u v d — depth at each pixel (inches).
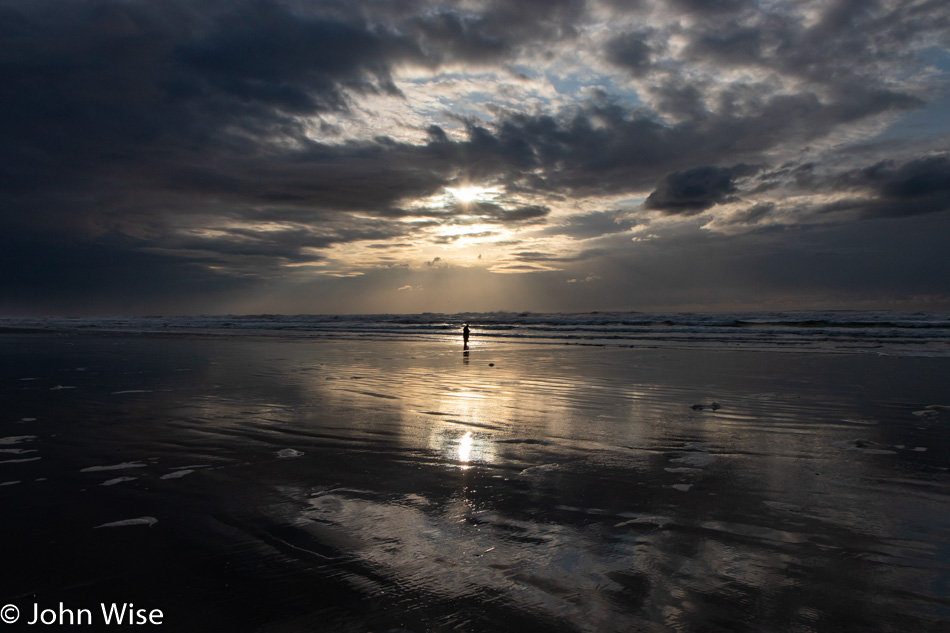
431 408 403.9
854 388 484.7
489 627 130.6
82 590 149.6
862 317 2034.9
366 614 136.8
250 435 322.0
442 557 166.4
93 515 200.8
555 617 134.3
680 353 861.2
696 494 219.1
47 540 180.2
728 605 138.6
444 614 136.3
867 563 159.6
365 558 165.9
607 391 482.0
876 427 334.0
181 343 1098.7
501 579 153.0
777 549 169.3
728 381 539.2
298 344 1087.0
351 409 399.5
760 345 997.8
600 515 198.4
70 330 1763.0
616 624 131.1
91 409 398.6
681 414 378.9
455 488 228.8
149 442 306.0
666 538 178.2
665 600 141.2
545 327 1838.1
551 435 319.9
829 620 131.6
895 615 133.3
